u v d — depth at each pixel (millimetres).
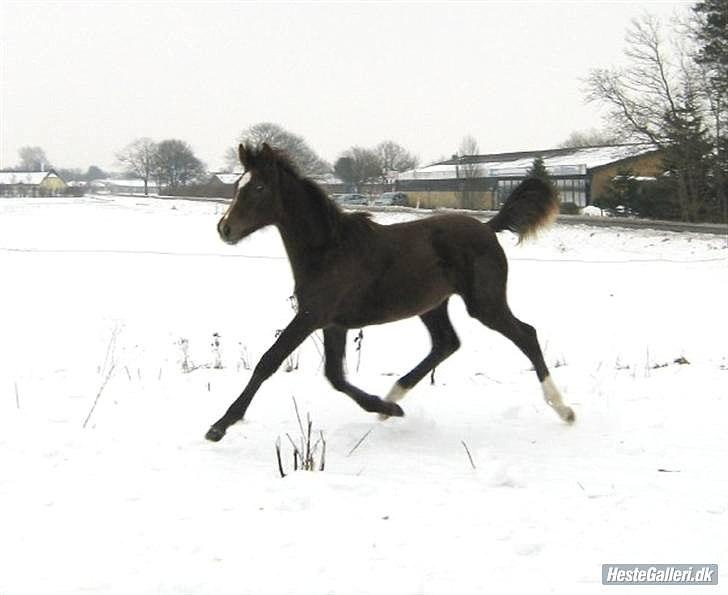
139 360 10547
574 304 16125
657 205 44188
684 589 3822
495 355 11211
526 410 7547
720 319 14555
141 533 4391
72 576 3857
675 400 7848
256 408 7340
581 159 57781
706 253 27219
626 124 44219
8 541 4262
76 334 12594
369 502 4945
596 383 8711
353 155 83312
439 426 6984
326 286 6543
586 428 6910
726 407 7551
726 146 41938
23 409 7133
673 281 19422
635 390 8328
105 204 54344
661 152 43625
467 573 3967
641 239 30562
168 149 117938
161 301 15695
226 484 5246
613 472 5676
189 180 117500
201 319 14156
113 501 4883
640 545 4316
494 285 7176
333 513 4734
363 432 6656
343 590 3764
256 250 25203
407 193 67250
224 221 6387
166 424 6715
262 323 13922
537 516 4723
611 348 11930
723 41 41625
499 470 5375
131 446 6047
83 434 6297
